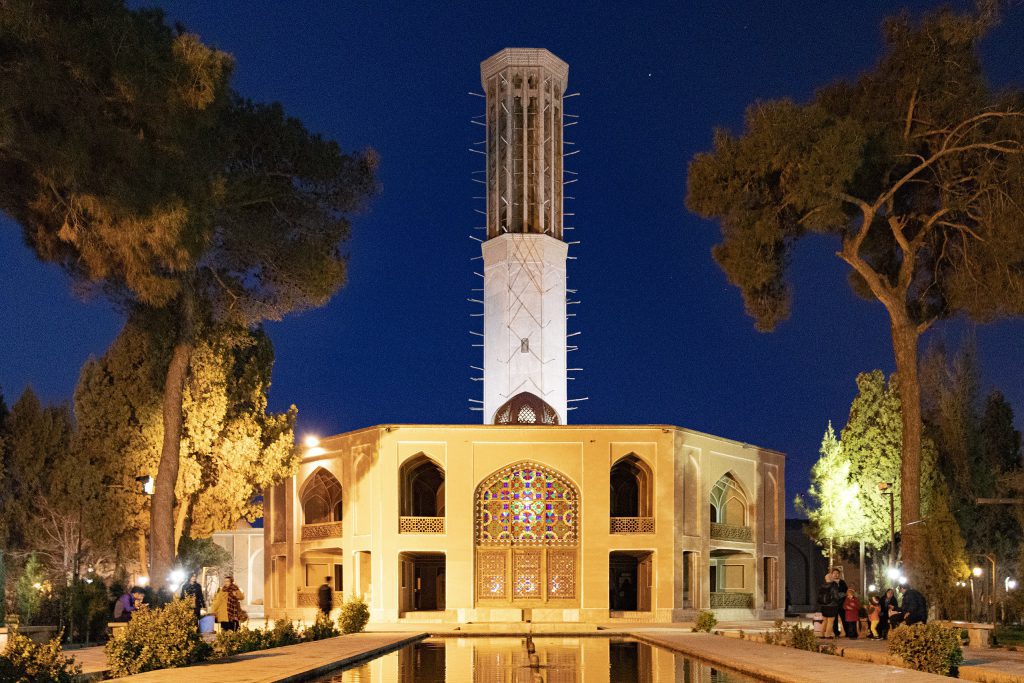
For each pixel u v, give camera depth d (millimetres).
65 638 26609
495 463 39594
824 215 30688
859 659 21484
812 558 53531
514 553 39531
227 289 32031
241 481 38875
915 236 32406
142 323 31219
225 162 29656
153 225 22906
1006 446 44844
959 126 29719
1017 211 28562
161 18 24016
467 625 36781
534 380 53438
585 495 39531
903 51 31203
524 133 57094
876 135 30906
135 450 37969
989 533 41500
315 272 31984
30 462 41969
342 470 42000
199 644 18859
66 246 25859
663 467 40094
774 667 18172
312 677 17844
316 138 32062
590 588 39000
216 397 38125
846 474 45531
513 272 54625
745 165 32031
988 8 29469
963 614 29359
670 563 39500
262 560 54875
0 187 23938
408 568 41250
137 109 22141
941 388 43375
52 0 20531
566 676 18484
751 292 33844
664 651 25016
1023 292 29500
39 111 20453
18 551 41156
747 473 45000
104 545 38281
